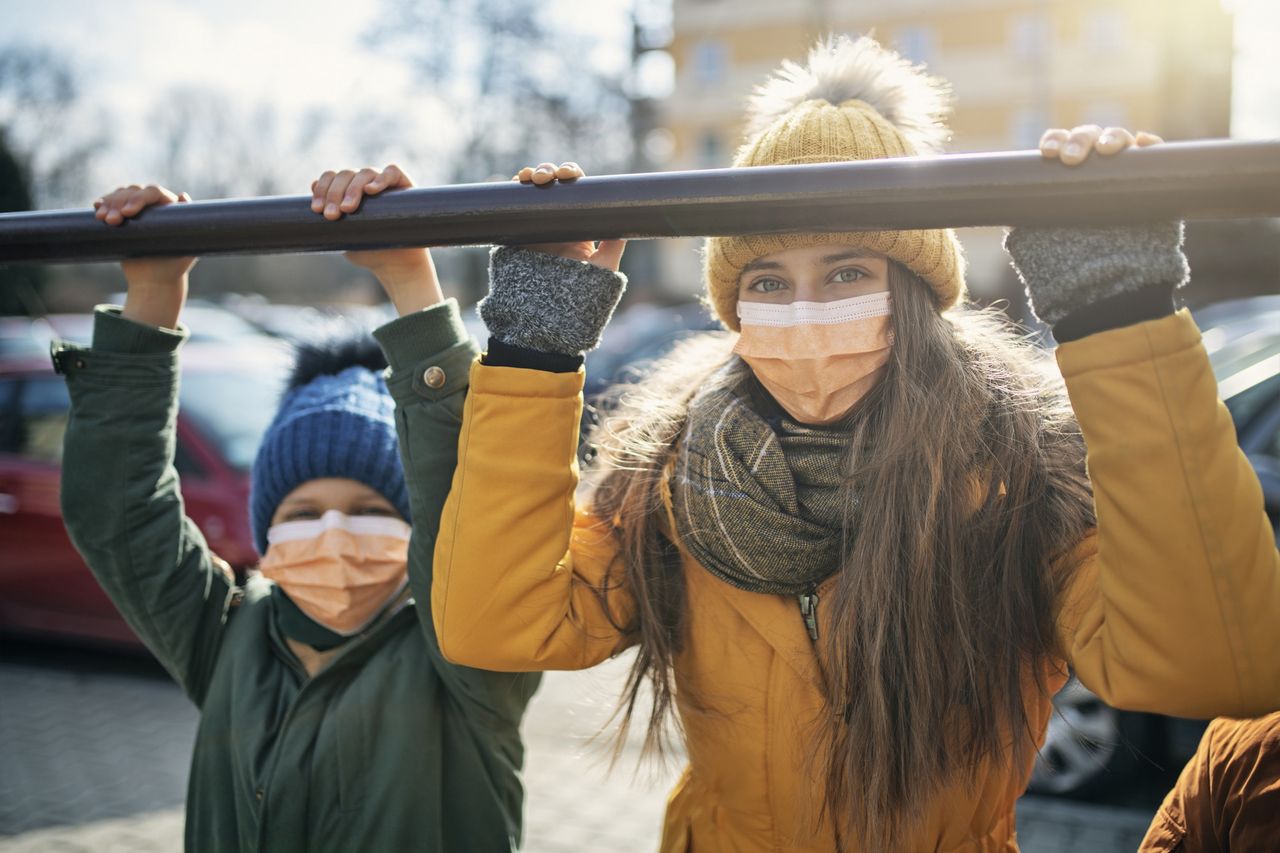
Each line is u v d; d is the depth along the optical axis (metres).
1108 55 32.94
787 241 1.50
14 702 5.13
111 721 4.88
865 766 1.48
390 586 1.89
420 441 1.63
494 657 1.53
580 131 31.31
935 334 1.54
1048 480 1.51
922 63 1.86
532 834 3.79
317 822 1.75
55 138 33.75
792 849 1.59
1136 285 1.25
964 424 1.50
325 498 1.89
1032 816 3.79
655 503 1.65
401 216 1.45
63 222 1.62
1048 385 1.61
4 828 3.83
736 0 36.31
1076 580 1.45
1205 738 1.55
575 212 1.38
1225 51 13.55
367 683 1.79
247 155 42.97
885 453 1.48
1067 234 1.27
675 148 37.44
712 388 1.65
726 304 1.68
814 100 1.68
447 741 1.81
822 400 1.54
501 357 1.50
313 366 2.03
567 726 4.74
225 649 1.91
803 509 1.52
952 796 1.54
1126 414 1.24
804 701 1.56
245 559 4.73
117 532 1.80
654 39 33.75
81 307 30.92
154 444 1.83
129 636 5.25
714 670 1.61
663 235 1.38
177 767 4.37
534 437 1.49
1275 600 1.24
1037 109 33.31
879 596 1.45
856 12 34.62
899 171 1.27
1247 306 6.75
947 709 1.50
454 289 31.83
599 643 1.62
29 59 33.31
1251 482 1.25
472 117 30.16
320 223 1.49
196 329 11.35
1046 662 1.56
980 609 1.49
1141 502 1.24
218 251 1.58
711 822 1.67
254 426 5.19
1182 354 1.24
